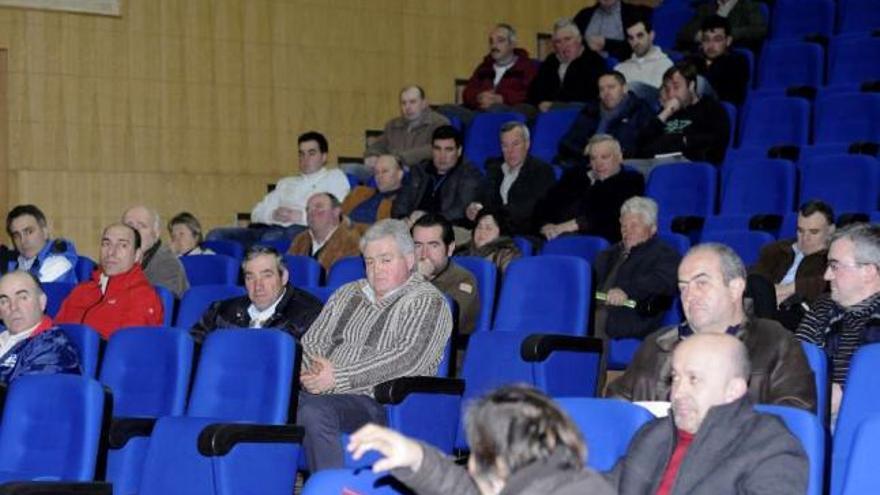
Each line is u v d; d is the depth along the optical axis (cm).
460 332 648
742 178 831
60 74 1108
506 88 1134
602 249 746
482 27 1302
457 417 549
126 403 571
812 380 431
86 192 1113
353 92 1236
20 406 505
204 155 1165
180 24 1158
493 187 902
